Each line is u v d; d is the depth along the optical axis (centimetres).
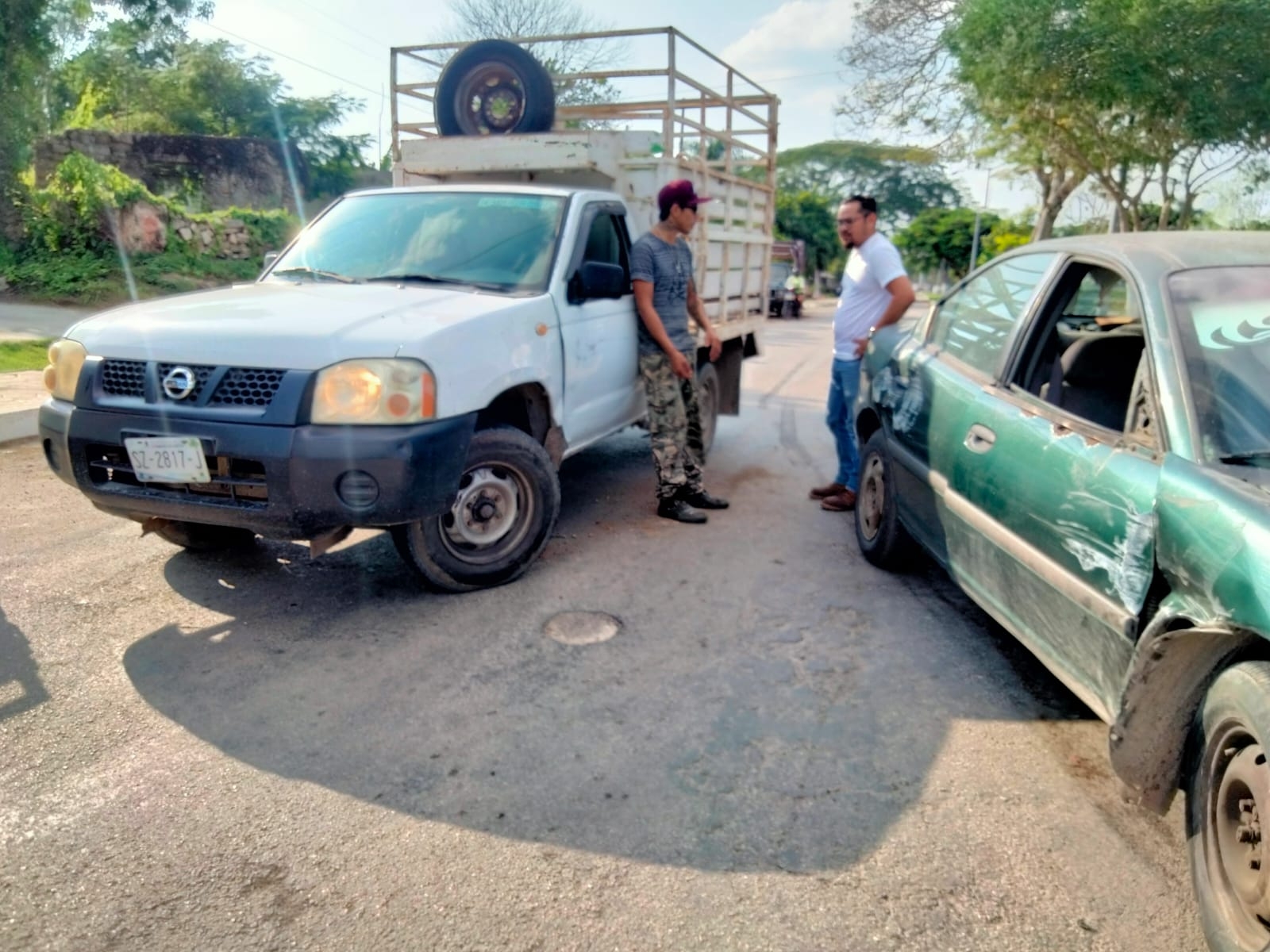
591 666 372
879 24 1812
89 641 381
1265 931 204
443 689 351
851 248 593
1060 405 334
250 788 287
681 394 595
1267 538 211
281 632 395
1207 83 1326
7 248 1723
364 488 366
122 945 224
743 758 311
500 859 258
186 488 382
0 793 279
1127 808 289
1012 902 247
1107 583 271
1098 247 354
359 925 232
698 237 670
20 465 634
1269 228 1652
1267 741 202
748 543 531
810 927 236
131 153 2612
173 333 383
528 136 644
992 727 336
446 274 487
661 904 243
